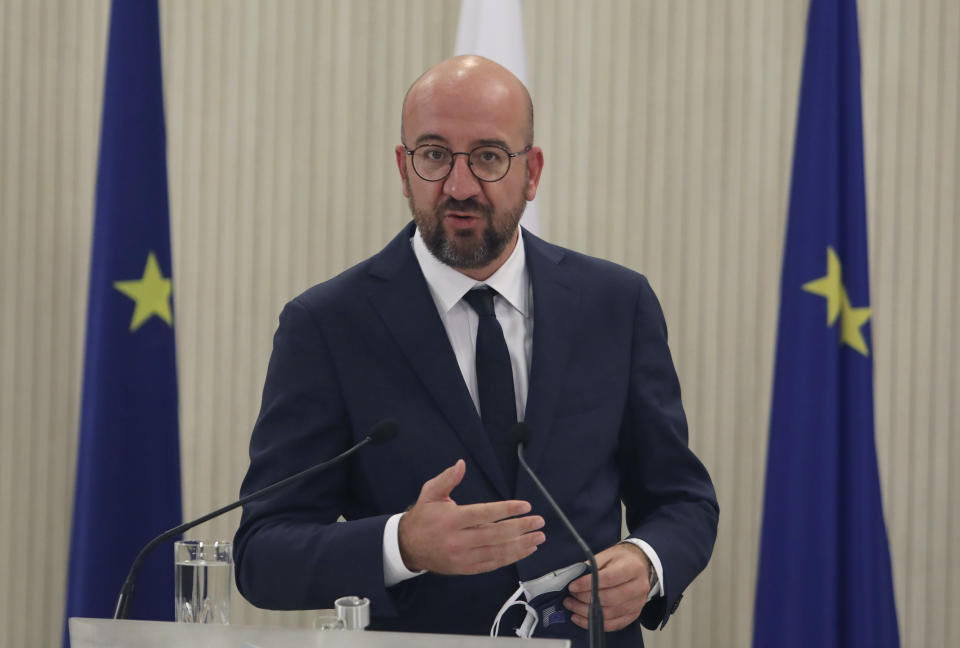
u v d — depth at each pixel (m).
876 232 12.54
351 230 12.42
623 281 7.04
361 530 5.84
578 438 6.48
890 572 11.20
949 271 12.55
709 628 12.39
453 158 6.21
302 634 3.96
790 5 12.55
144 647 4.06
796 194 11.19
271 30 12.40
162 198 11.02
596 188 12.50
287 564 5.97
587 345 6.74
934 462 12.49
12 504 11.94
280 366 6.61
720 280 12.51
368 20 12.48
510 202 6.29
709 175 12.52
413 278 6.69
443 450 6.30
